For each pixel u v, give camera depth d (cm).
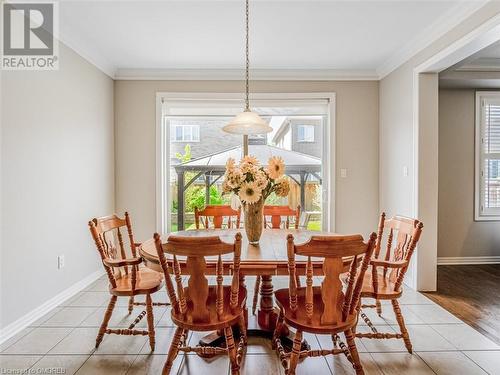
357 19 262
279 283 321
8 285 215
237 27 276
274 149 405
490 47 276
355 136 391
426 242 303
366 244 147
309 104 389
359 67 377
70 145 290
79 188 304
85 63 316
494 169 401
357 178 393
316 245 145
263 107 392
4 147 213
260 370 180
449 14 251
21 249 227
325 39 300
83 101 312
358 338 213
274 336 197
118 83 382
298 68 380
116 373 177
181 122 403
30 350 199
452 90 394
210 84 386
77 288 298
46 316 246
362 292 189
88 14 252
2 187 211
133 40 301
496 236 402
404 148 331
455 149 397
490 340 214
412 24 271
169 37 295
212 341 204
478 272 365
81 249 306
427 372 179
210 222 379
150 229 388
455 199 400
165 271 156
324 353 168
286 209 290
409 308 265
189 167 407
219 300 156
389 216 364
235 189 203
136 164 386
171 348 161
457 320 243
